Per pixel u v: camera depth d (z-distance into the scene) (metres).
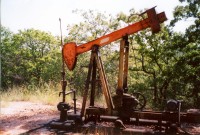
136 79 21.86
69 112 8.76
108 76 24.16
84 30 26.45
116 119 7.98
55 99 11.79
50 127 7.50
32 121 8.25
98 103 13.05
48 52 45.50
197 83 16.77
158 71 19.86
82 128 7.21
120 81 7.55
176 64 16.95
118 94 7.52
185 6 16.59
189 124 8.02
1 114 9.04
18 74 44.81
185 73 16.67
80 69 28.48
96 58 7.84
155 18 7.45
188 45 16.73
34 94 12.98
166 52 17.58
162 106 15.84
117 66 24.19
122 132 6.86
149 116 7.28
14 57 45.56
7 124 7.82
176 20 16.77
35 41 45.88
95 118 8.04
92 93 8.32
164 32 18.02
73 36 26.83
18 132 6.94
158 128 7.20
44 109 10.20
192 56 16.39
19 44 46.56
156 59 18.50
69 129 7.29
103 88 7.73
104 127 7.19
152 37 18.22
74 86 28.38
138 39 18.58
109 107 7.69
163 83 18.34
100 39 7.87
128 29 7.70
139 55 20.33
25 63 45.47
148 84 20.06
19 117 8.76
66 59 8.14
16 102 11.59
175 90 18.11
